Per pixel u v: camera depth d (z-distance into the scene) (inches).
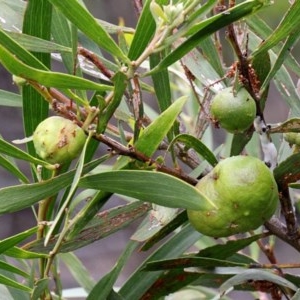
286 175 13.4
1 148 12.1
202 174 14.2
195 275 14.8
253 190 12.2
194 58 14.6
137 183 11.9
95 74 14.5
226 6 13.4
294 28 12.4
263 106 13.8
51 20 13.3
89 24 11.4
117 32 14.2
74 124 11.8
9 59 10.9
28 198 12.3
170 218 13.2
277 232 14.3
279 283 13.8
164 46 11.5
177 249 14.8
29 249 13.9
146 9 12.0
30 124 13.8
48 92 12.5
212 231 12.5
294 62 14.7
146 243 13.8
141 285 14.9
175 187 11.6
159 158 13.0
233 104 12.6
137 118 12.8
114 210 14.0
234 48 12.6
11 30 13.9
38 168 13.8
